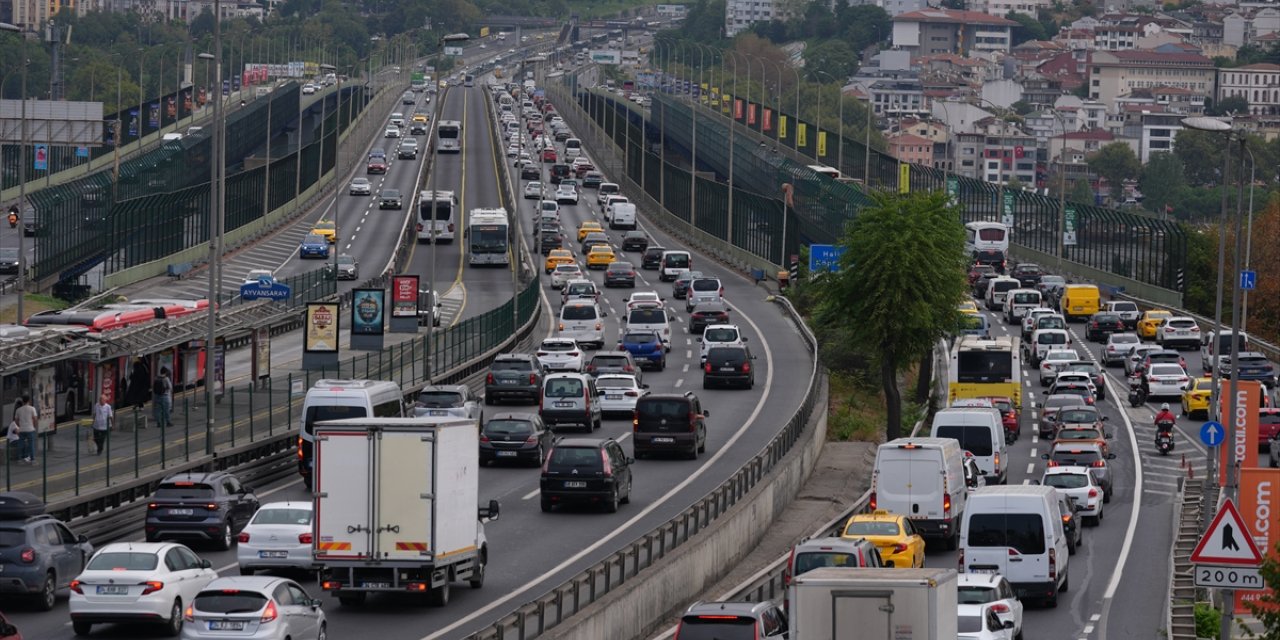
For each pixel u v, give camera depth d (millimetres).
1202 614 130500
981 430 194500
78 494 150000
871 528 136125
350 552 116062
